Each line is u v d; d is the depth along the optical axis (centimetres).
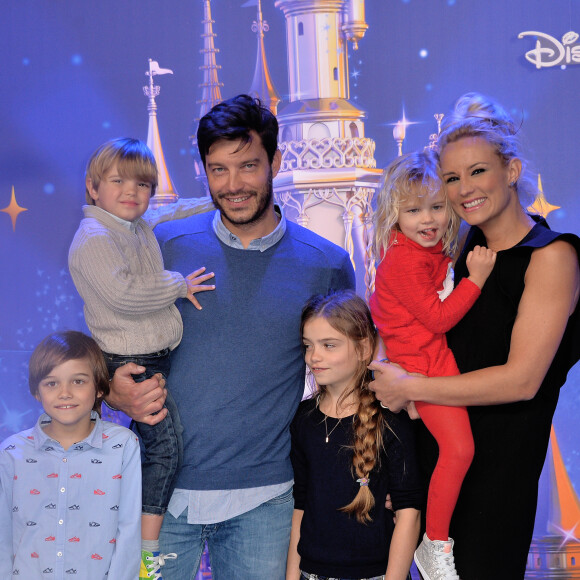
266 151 207
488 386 181
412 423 206
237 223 210
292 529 213
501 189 185
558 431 351
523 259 184
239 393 208
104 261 203
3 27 357
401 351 201
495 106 197
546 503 348
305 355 214
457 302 191
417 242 201
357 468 200
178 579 212
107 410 353
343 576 200
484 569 190
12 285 362
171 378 213
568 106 346
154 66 356
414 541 200
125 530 204
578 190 347
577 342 189
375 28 349
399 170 200
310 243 224
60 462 200
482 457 191
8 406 363
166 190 357
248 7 350
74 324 363
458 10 347
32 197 361
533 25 345
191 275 214
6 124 360
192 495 207
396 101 350
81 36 357
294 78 348
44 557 197
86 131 359
